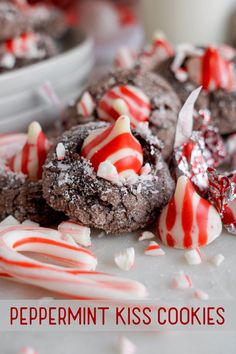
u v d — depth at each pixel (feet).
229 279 0.68
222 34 1.31
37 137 0.79
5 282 0.69
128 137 0.73
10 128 1.00
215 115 0.93
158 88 0.89
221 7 1.27
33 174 0.79
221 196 0.74
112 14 1.43
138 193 0.73
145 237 0.75
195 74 0.95
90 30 1.39
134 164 0.74
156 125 0.84
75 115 0.88
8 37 1.08
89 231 0.74
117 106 0.83
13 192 0.77
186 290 0.67
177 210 0.73
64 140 0.77
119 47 1.32
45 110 1.02
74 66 1.08
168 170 0.80
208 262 0.71
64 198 0.72
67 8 1.48
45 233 0.72
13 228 0.72
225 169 0.90
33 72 0.99
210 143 0.87
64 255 0.70
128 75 0.89
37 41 1.12
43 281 0.65
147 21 1.33
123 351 0.59
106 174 0.71
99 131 0.75
